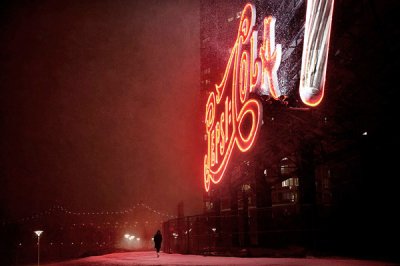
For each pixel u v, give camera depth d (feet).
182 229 129.70
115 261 95.50
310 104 66.64
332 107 75.31
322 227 81.97
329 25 64.69
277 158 96.37
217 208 142.31
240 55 98.58
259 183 102.83
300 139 84.64
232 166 111.34
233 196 134.92
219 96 119.14
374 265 55.67
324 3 65.67
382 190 74.13
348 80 73.92
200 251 111.34
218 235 113.29
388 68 67.87
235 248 102.58
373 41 69.05
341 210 80.12
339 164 92.99
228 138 106.01
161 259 92.27
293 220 90.12
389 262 61.93
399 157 71.72
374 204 74.74
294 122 82.99
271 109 82.43
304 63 67.51
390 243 71.31
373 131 73.10
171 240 136.15
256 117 83.87
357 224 77.05
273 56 81.92
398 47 66.28
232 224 129.59
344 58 74.08
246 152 88.38
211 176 120.98
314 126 81.41
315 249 81.15
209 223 119.75
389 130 69.82
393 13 66.33
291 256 78.54
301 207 84.23
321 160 85.92
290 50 92.73
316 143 86.38
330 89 73.61
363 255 74.08
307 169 87.25
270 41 83.41
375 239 73.61
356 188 86.74
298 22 92.02
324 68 65.10
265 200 102.17
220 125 112.88
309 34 67.26
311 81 66.33
